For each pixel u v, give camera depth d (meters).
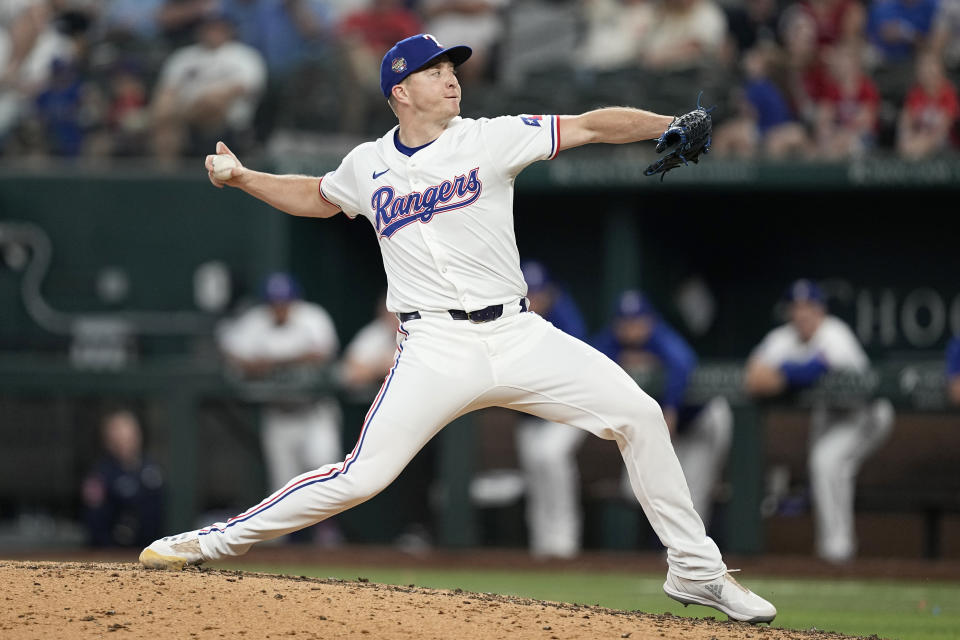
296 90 45.75
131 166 46.22
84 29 50.66
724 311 43.84
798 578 31.48
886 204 41.91
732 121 41.06
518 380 16.05
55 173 43.97
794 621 22.81
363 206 16.58
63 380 38.53
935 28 42.94
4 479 39.00
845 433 34.06
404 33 47.28
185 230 43.50
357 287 45.53
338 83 45.12
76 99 48.75
